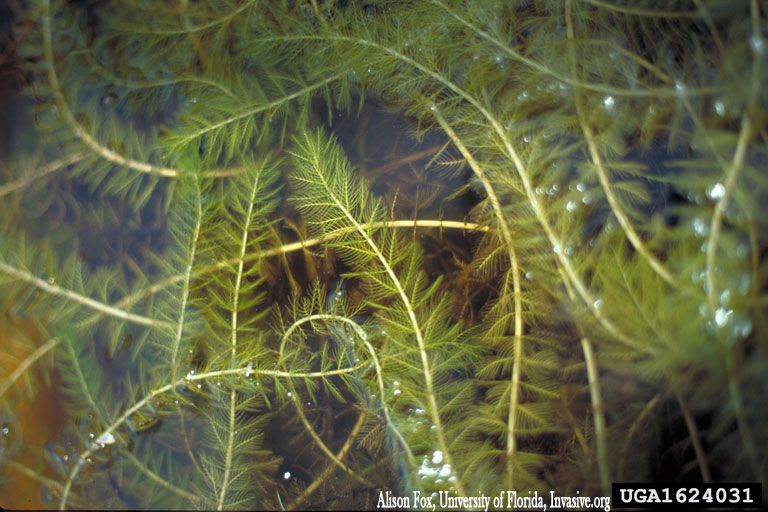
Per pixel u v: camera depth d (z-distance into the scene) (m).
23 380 0.44
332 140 0.45
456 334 0.43
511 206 0.43
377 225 0.44
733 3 0.43
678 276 0.41
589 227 0.43
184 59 0.46
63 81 0.45
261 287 0.45
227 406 0.44
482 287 0.44
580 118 0.43
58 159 0.46
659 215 0.44
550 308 0.43
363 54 0.45
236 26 0.46
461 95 0.44
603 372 0.42
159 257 0.45
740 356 0.41
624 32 0.45
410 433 0.42
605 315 0.42
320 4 0.46
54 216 0.46
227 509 0.43
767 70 0.42
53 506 0.43
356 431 0.43
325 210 0.43
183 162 0.44
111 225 0.46
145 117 0.46
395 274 0.43
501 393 0.42
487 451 0.42
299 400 0.44
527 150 0.44
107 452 0.43
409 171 0.46
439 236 0.45
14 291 0.44
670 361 0.41
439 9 0.45
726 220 0.41
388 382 0.42
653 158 0.44
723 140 0.42
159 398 0.44
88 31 0.46
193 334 0.44
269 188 0.46
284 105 0.45
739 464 0.41
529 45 0.45
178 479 0.43
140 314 0.44
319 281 0.45
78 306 0.44
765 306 0.41
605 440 0.42
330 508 0.43
